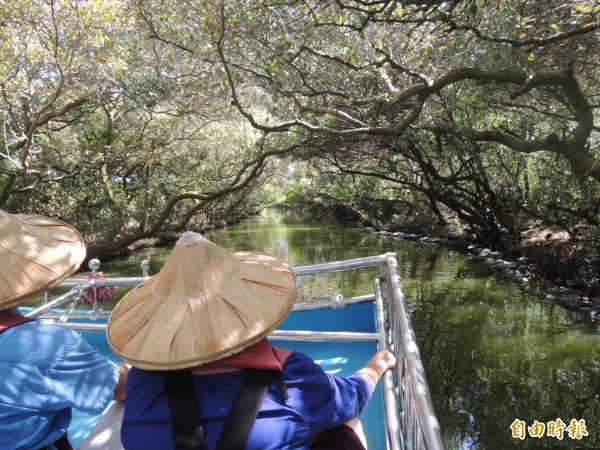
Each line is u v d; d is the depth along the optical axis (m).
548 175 13.95
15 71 11.98
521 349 7.75
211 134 22.52
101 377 1.42
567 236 13.40
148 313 1.46
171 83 12.41
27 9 10.54
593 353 7.48
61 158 15.52
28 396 1.28
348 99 10.07
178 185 19.14
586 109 7.53
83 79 12.18
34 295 1.45
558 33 6.19
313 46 9.31
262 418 1.27
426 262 14.96
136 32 11.84
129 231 17.83
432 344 8.12
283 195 54.66
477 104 12.41
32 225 1.69
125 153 17.27
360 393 1.60
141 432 1.30
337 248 19.17
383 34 8.29
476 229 16.64
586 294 9.95
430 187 16.08
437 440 1.12
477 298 10.64
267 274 1.58
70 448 1.59
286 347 3.42
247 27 8.73
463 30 6.79
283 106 12.79
